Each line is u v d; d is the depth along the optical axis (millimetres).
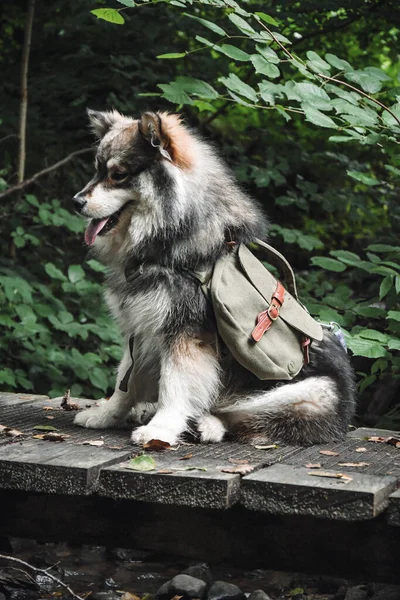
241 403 3520
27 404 4355
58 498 3074
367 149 7730
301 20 6328
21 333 5699
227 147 7988
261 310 3463
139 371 3668
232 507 2918
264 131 7785
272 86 4000
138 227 3445
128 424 3803
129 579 3508
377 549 2781
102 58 7523
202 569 3580
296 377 3588
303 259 8383
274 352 3438
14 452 3100
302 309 3670
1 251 6938
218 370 3477
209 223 3484
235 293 3424
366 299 5996
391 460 3197
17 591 3277
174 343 3404
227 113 8453
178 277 3420
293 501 2697
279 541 2889
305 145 8133
